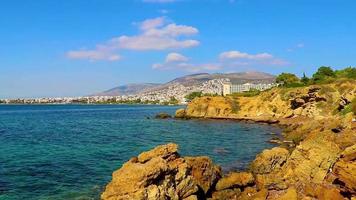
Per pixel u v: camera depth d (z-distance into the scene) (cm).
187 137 7444
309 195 2720
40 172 3903
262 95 13275
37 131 8938
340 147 3231
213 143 6406
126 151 5400
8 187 3306
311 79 14425
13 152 5275
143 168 2559
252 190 2992
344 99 8488
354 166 2523
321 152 3077
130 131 8838
